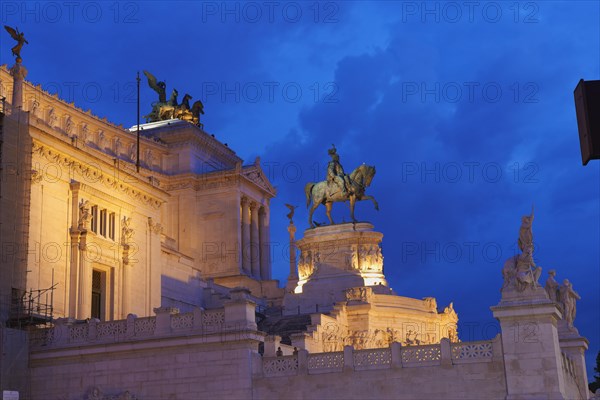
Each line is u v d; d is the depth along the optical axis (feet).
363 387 129.70
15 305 157.99
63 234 179.11
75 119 286.25
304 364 133.90
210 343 137.90
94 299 188.75
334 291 253.85
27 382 148.56
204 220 317.22
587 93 43.75
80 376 145.48
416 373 127.54
